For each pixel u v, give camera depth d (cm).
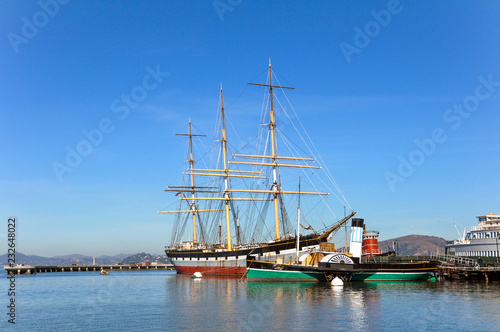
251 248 12062
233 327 4969
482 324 4994
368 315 5522
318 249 10512
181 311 6075
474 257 11169
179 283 11244
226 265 12838
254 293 7731
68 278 17012
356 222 10325
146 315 5878
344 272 9400
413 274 9681
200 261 14125
